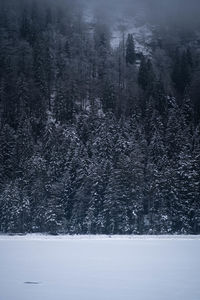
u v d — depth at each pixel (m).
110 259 36.66
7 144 93.38
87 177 78.44
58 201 78.31
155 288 22.22
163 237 70.50
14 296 20.00
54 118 126.00
